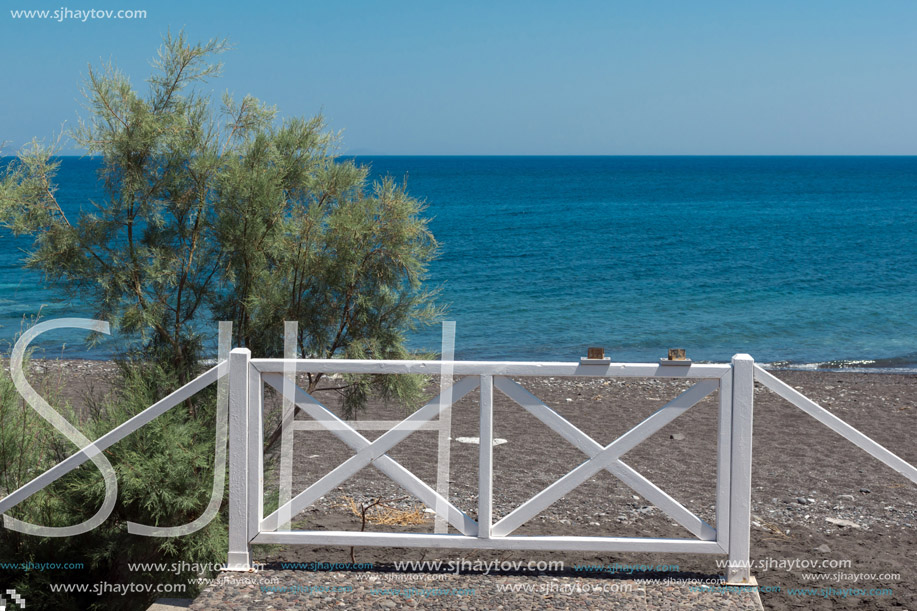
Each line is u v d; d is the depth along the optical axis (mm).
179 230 5906
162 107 5785
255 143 5855
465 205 76125
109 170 5684
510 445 9727
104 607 5219
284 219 5961
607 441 10000
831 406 12750
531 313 24391
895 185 116500
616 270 33875
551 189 104750
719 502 4262
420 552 6082
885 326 22141
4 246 36656
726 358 18547
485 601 4086
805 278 31391
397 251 5922
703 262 36594
